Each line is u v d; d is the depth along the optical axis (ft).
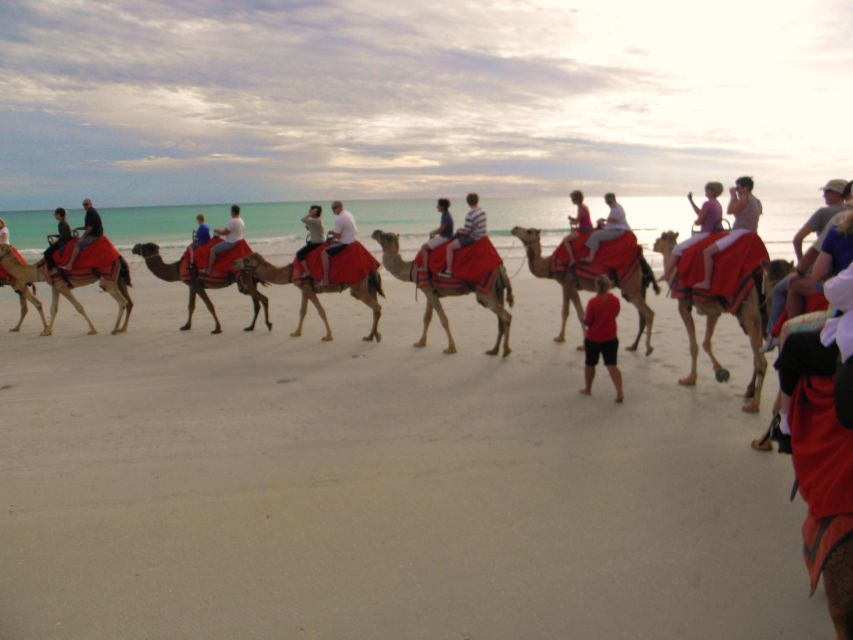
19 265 38.81
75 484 17.67
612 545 14.53
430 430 21.67
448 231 33.30
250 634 11.66
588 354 24.59
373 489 17.29
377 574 13.46
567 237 33.24
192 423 22.50
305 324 41.63
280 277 37.76
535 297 50.80
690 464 18.76
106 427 22.16
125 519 15.76
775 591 12.85
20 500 16.78
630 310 43.50
